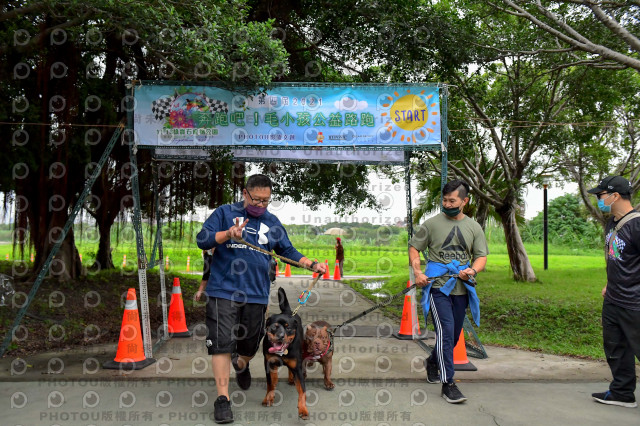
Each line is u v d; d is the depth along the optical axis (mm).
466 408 3793
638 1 8289
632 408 3834
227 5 6043
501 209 16062
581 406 3871
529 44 10609
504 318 8562
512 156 16922
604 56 8359
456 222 4344
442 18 9602
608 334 3947
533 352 6059
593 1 8234
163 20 5547
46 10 6312
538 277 17516
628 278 3799
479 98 12781
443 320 4090
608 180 4016
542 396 4125
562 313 8539
